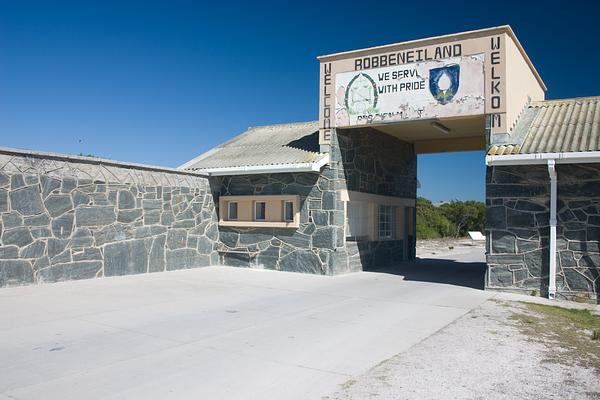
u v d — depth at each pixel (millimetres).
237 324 7543
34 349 5969
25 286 10188
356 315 8375
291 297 10117
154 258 13219
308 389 4809
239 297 9984
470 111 11789
